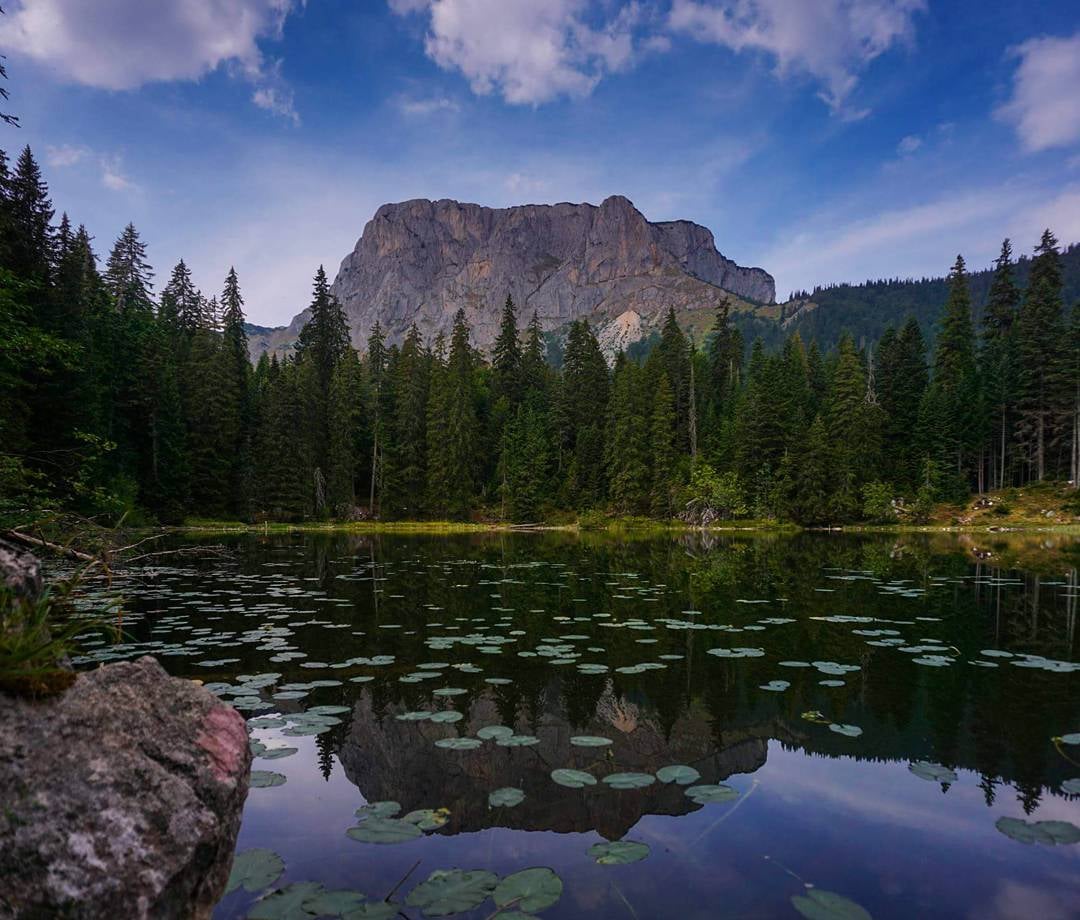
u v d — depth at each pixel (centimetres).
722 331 5997
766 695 507
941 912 228
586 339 5475
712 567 1577
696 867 262
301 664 596
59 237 2434
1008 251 4950
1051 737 416
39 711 198
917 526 3878
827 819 307
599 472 4769
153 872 178
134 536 2466
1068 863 266
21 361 1398
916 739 412
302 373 4306
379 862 265
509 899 230
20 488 874
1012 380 4384
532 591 1109
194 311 4569
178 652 636
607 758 383
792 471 3991
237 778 230
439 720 447
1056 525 3603
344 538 3061
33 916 152
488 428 5131
